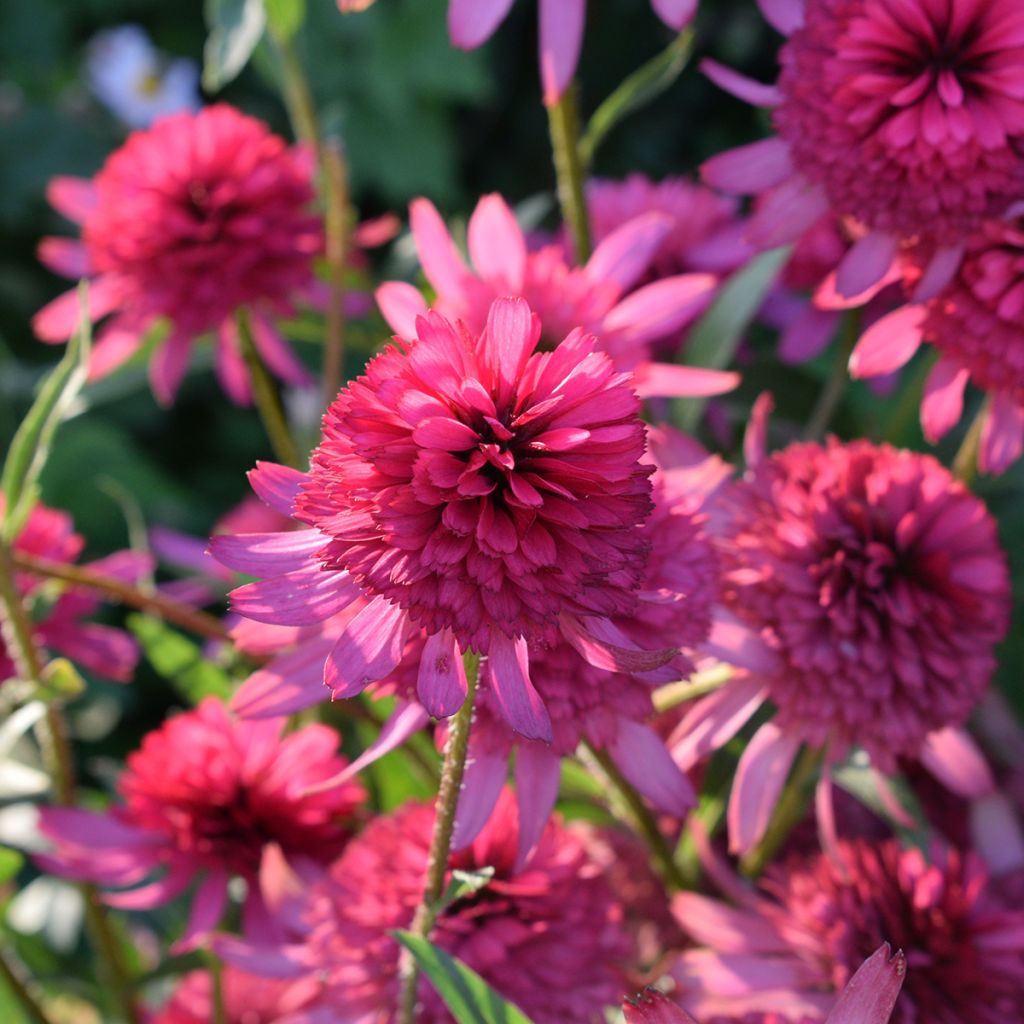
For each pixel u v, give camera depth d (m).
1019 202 0.54
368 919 0.55
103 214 0.66
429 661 0.48
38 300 1.30
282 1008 0.59
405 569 0.47
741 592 0.56
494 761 0.52
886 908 0.56
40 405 0.58
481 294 0.57
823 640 0.55
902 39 0.54
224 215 0.65
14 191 1.30
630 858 0.61
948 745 0.58
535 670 0.52
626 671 0.48
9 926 0.66
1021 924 0.56
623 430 0.47
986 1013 0.55
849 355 0.62
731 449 0.66
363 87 1.32
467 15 0.58
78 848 0.59
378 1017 0.55
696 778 0.60
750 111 1.39
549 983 0.55
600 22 1.41
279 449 0.65
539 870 0.56
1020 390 0.56
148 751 0.60
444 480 0.47
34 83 1.38
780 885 0.58
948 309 0.56
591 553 0.47
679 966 0.57
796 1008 0.56
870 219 0.55
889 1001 0.47
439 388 0.47
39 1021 0.61
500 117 1.48
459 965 0.48
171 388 0.67
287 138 1.43
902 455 0.57
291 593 0.48
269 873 0.58
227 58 0.64
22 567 0.58
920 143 0.54
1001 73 0.54
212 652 0.73
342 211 0.65
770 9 0.58
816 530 0.56
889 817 0.58
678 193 0.68
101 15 1.46
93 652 0.65
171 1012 0.62
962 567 0.56
